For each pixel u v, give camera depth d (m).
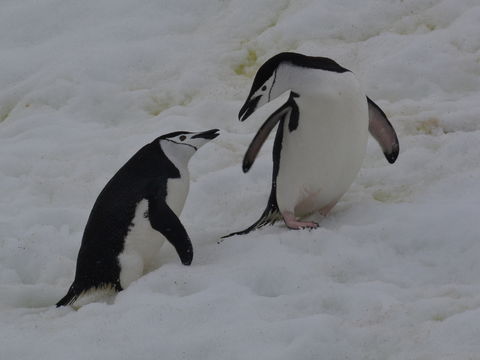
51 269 19.23
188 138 18.22
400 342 13.62
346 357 13.46
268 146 24.88
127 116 28.75
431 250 17.56
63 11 34.25
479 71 27.28
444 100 26.30
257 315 14.95
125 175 17.94
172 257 18.72
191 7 33.44
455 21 29.38
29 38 33.66
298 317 14.88
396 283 16.47
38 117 28.70
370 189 21.28
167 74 30.19
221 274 16.83
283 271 16.69
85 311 15.89
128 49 31.19
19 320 16.45
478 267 16.62
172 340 14.13
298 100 18.28
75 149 26.08
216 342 13.98
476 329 13.47
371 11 30.56
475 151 21.89
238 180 22.81
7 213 22.34
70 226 21.45
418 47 28.09
